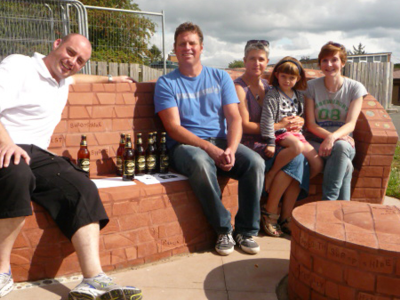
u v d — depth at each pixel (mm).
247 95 3459
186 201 2844
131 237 2613
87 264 2188
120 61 8508
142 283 2428
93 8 7324
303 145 3135
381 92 15773
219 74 3201
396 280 1745
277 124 3318
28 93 2447
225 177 3150
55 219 2305
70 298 2127
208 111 3152
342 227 2023
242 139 3465
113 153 3156
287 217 3373
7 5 6746
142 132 3275
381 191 3689
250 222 2922
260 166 2867
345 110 3568
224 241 2875
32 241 2334
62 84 2676
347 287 1864
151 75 8984
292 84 3311
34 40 6969
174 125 3023
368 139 3561
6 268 2225
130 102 3227
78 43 2520
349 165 3262
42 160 2369
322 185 3404
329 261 1919
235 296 2297
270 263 2742
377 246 1777
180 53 3070
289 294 2275
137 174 3035
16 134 2438
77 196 2264
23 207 2109
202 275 2547
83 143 2928
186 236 2854
